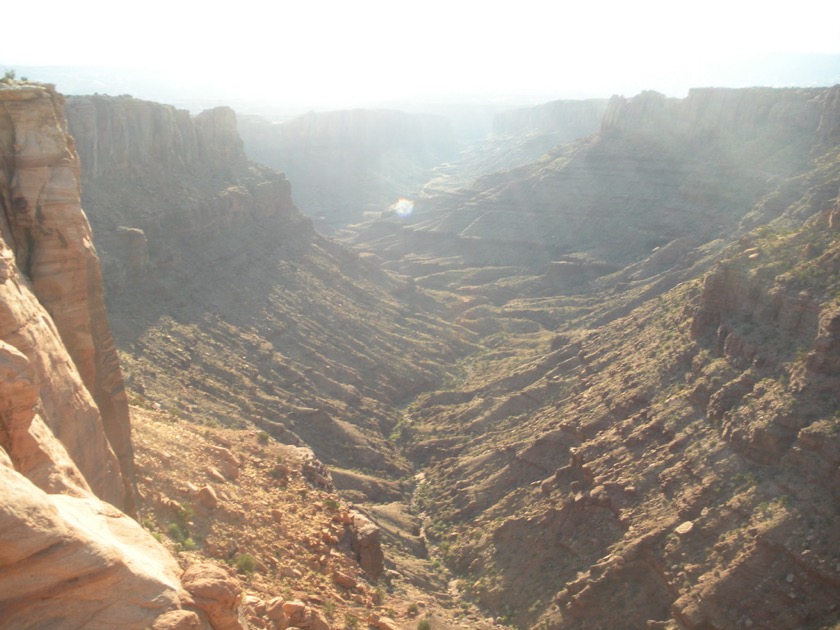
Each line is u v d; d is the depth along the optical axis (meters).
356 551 38.50
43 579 12.41
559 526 45.16
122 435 26.59
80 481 17.19
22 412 15.66
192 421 55.12
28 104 23.30
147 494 30.56
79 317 24.25
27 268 23.20
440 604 42.25
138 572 13.66
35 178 23.27
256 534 32.78
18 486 12.64
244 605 21.89
